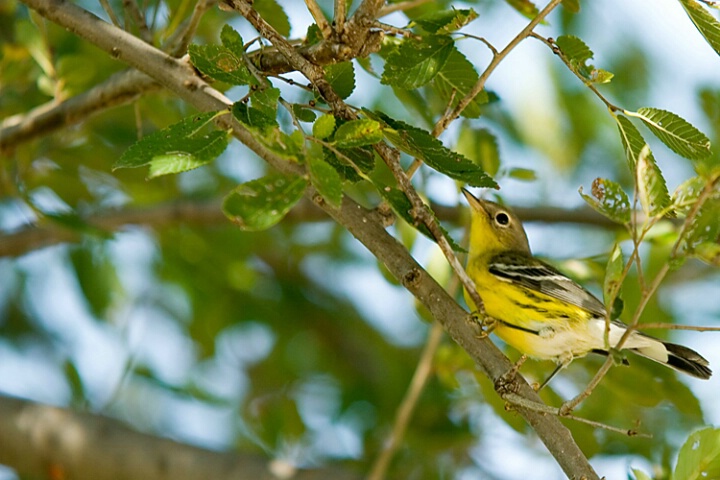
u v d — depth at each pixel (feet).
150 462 37.06
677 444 44.04
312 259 56.90
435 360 37.50
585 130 51.19
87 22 27.32
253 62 24.77
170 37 30.32
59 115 34.55
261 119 20.86
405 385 48.55
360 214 24.54
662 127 23.99
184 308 53.16
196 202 47.52
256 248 53.98
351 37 24.07
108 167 44.62
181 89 26.20
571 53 24.34
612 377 38.99
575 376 43.91
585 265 38.78
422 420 45.83
